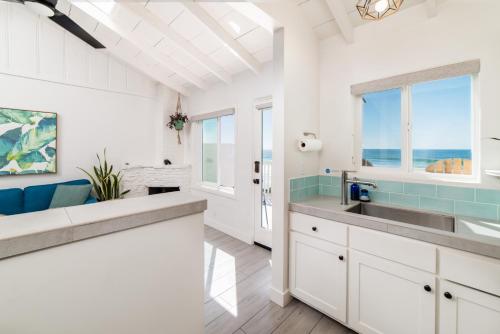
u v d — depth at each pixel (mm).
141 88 4242
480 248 1125
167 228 1055
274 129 1976
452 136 1762
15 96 3061
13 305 700
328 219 1694
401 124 1963
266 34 2422
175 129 4465
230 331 1661
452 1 1641
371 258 1479
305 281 1854
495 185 1532
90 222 817
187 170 4402
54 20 2031
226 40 2402
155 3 2219
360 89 2072
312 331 1659
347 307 1609
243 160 3346
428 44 1744
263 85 3021
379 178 2021
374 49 2006
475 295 1131
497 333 1083
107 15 2467
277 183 1973
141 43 2881
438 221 1677
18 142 3076
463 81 1710
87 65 3643
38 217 834
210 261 2734
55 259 766
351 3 1896
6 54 2988
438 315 1248
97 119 3768
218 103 3738
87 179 3660
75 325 817
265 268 2566
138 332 981
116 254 904
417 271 1302
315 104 2299
